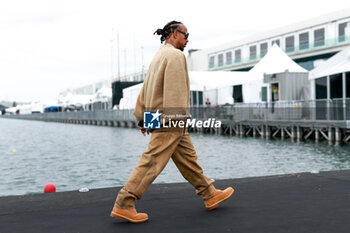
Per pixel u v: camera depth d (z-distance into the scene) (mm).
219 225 2670
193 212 3053
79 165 11648
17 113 105438
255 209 3080
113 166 11273
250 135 22328
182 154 2887
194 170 2943
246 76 20078
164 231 2566
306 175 4562
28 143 21188
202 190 3043
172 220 2828
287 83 20125
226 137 21625
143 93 2924
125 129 34312
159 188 4066
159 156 2723
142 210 3145
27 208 3248
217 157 12680
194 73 20703
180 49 2959
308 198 3400
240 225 2652
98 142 20609
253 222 2715
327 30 33375
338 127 15984
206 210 3107
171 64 2658
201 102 29797
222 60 46656
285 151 13875
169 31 2898
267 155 12906
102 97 48188
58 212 3115
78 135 27562
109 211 3139
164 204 3348
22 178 9484
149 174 2713
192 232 2531
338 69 17016
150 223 2762
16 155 14969
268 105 20234
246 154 13312
